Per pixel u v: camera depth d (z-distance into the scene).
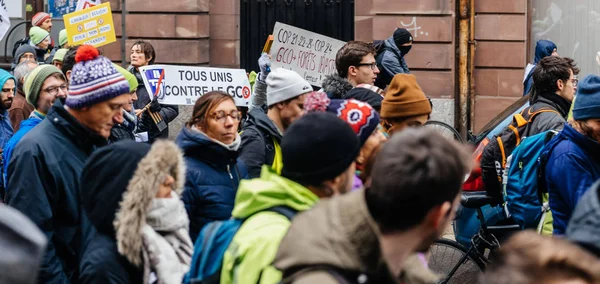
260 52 14.53
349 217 2.39
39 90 5.70
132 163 3.76
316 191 3.21
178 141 4.81
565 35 13.83
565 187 4.89
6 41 14.55
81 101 4.39
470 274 6.78
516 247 2.00
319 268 2.35
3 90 7.21
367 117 4.05
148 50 10.00
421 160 2.43
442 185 2.43
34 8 14.60
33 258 1.70
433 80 13.57
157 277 3.61
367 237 2.35
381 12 13.55
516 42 13.71
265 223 3.12
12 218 1.72
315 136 3.16
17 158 4.36
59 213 4.43
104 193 3.75
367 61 6.93
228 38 14.35
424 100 5.21
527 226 5.89
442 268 6.91
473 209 6.95
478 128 13.85
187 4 13.97
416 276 2.74
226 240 3.25
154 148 3.69
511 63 13.72
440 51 13.52
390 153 2.47
